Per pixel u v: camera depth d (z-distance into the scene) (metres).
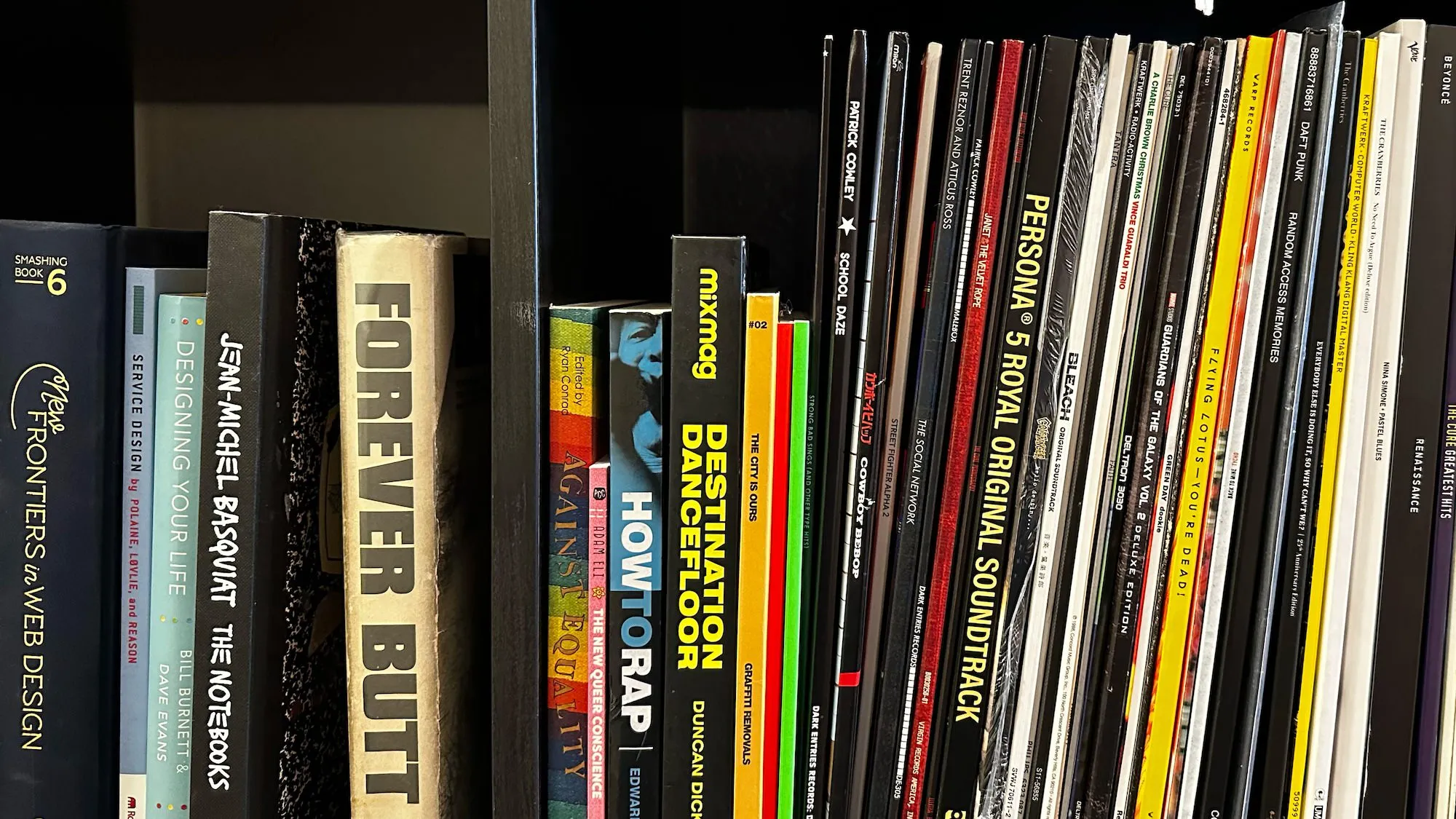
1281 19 0.70
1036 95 0.50
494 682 0.47
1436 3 0.59
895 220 0.50
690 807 0.50
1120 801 0.53
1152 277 0.51
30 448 0.51
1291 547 0.51
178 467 0.51
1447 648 0.52
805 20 0.76
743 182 0.79
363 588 0.49
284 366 0.49
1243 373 0.50
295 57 0.81
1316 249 0.50
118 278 0.51
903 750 0.53
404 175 0.82
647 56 0.70
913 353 0.52
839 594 0.52
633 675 0.50
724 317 0.48
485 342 0.56
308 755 0.53
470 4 0.81
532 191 0.45
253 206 0.83
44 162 0.68
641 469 0.49
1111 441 0.52
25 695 0.52
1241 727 0.52
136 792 0.53
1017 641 0.52
